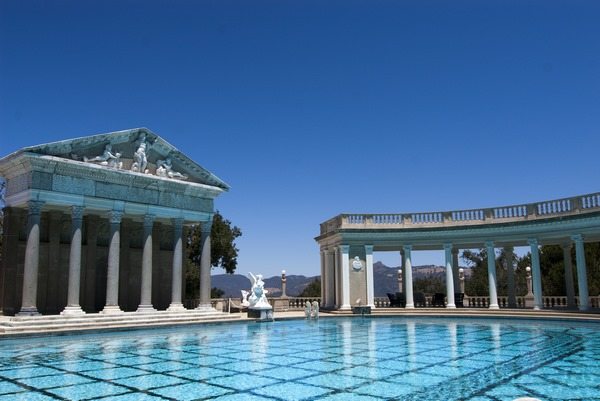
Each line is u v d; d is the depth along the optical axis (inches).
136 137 1213.1
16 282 1122.7
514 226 1439.5
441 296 1624.0
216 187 1366.9
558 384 454.9
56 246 1226.0
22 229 1167.0
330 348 726.5
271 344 780.6
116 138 1167.0
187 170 1327.5
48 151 1045.2
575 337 860.6
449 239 1535.4
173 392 426.3
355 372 520.4
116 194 1163.9
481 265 3100.4
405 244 1567.4
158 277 1413.6
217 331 1018.1
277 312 1560.0
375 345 761.6
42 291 1191.6
